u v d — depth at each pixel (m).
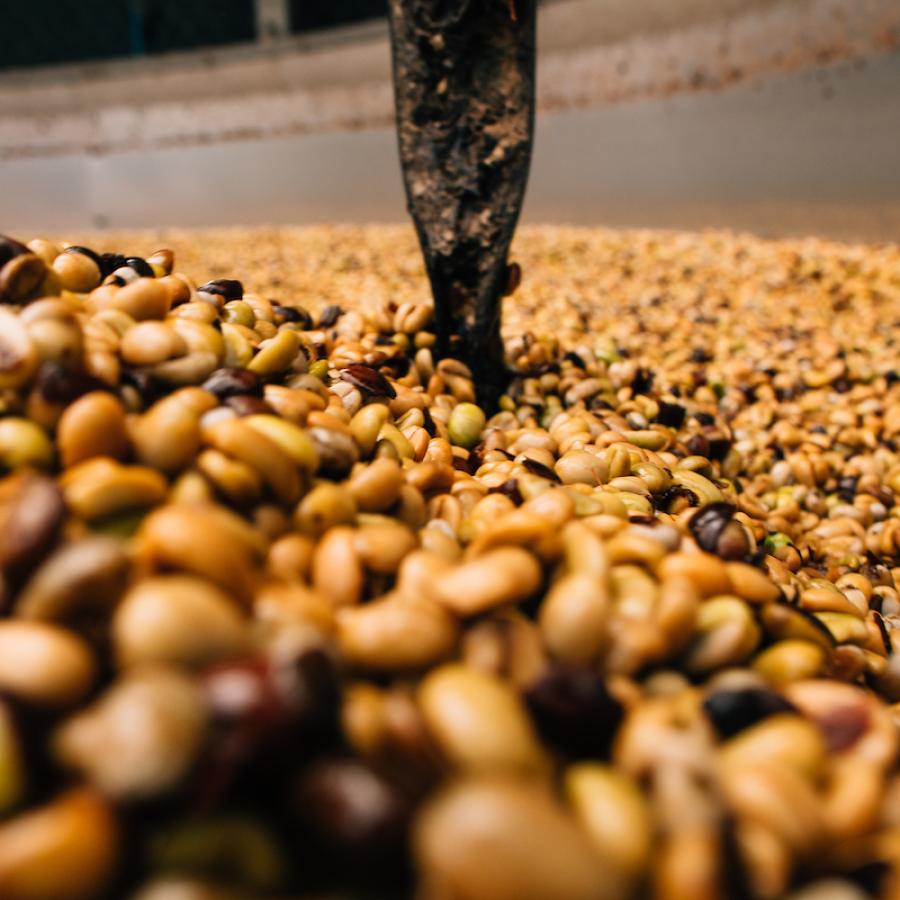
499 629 0.10
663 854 0.08
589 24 0.81
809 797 0.08
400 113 0.22
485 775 0.08
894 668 0.13
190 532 0.09
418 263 0.57
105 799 0.07
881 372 0.33
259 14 1.12
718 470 0.24
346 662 0.09
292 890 0.07
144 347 0.13
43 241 0.15
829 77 0.67
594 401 0.24
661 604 0.11
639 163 0.79
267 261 0.64
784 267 0.52
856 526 0.23
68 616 0.09
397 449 0.15
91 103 1.13
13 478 0.10
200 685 0.08
